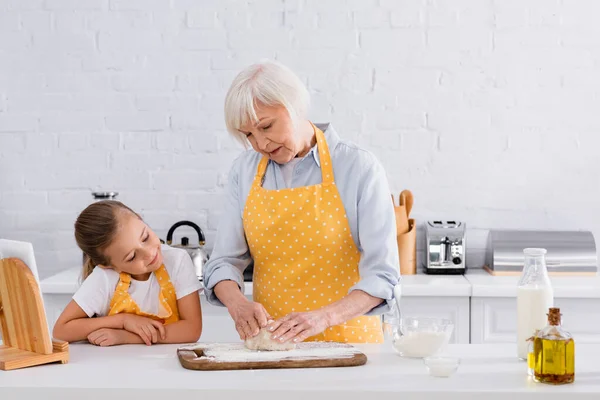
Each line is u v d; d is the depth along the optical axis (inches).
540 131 147.9
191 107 150.6
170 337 90.4
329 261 90.3
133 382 69.4
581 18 146.4
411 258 142.4
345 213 89.3
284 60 149.0
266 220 90.3
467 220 149.5
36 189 152.7
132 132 151.3
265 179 92.3
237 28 149.2
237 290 88.4
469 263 150.0
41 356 76.3
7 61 151.2
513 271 139.7
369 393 66.5
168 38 149.9
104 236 89.5
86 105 151.3
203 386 67.7
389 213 88.1
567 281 133.3
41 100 151.5
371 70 148.6
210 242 151.5
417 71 148.3
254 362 73.9
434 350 77.8
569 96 147.3
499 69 147.6
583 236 140.4
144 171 151.6
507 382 68.9
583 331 129.3
